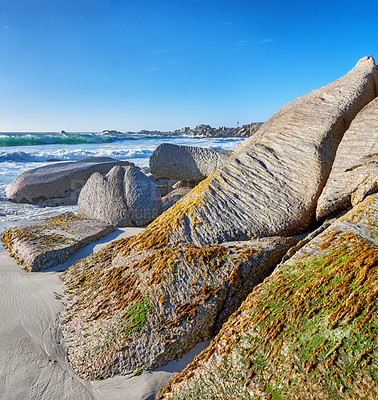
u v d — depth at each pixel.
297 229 3.77
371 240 2.40
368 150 3.39
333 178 3.57
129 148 33.09
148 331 2.82
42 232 5.62
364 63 4.99
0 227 6.56
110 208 6.38
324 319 1.95
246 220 3.83
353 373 1.64
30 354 2.92
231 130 88.50
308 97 5.32
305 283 2.29
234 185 4.23
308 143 4.15
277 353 1.95
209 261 3.24
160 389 2.53
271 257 3.32
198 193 4.35
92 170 11.25
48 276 4.38
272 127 4.93
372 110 3.78
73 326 3.22
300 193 3.87
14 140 35.59
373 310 1.83
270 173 4.19
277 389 1.80
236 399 1.92
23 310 3.56
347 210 3.39
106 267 3.96
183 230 3.88
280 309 2.20
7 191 10.92
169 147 8.68
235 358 2.10
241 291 3.10
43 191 10.47
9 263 4.90
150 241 3.89
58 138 40.50
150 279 3.23
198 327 2.85
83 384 2.62
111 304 3.24
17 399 2.49
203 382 2.15
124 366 2.69
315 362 1.77
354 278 2.09
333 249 2.49
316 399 1.65
